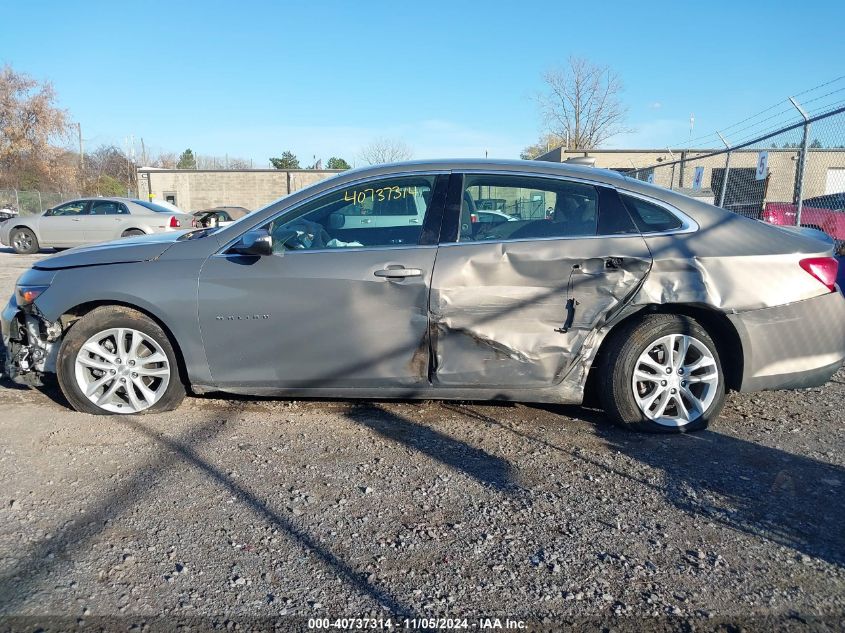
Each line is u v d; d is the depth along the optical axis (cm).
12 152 4328
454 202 407
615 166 3023
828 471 357
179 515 303
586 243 394
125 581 254
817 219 999
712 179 2116
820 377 408
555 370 396
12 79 4278
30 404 452
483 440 397
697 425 406
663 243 393
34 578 254
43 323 429
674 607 241
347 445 388
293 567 265
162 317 410
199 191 3938
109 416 429
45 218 1633
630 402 400
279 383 413
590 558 273
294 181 3938
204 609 239
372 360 401
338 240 409
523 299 391
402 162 427
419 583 255
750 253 393
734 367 404
